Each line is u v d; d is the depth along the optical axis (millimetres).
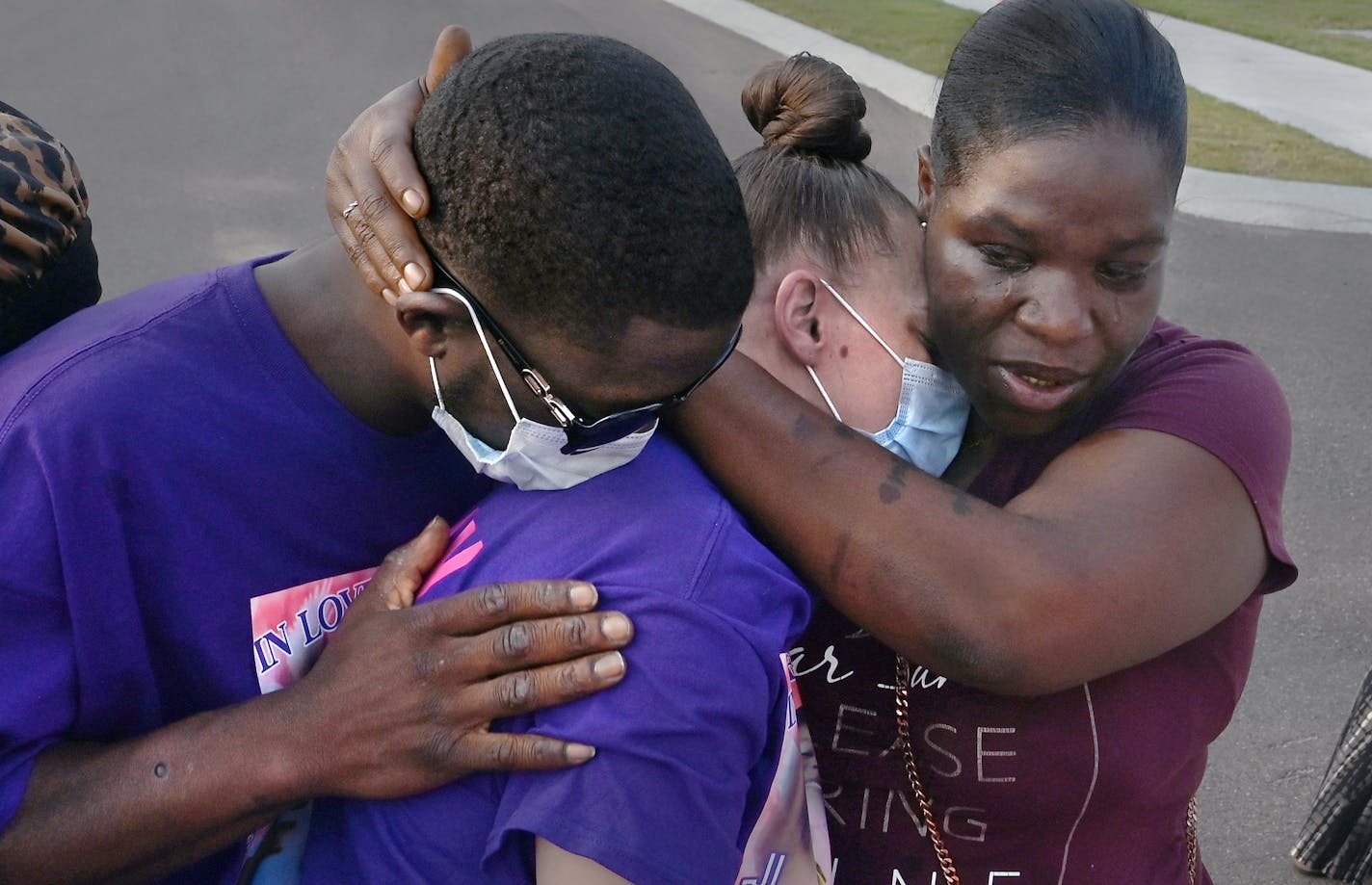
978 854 1500
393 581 1380
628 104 1162
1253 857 3279
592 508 1304
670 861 1186
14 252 1460
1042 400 1380
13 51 9945
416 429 1439
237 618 1403
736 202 1212
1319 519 4766
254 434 1380
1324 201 8141
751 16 12570
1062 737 1430
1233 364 1442
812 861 1373
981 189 1334
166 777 1286
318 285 1396
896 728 1483
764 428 1380
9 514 1290
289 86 9398
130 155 7871
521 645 1213
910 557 1312
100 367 1339
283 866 1420
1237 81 10977
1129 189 1282
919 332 1514
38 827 1296
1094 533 1319
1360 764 3053
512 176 1151
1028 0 1363
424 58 10273
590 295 1156
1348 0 15320
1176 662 1467
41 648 1315
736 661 1239
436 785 1252
